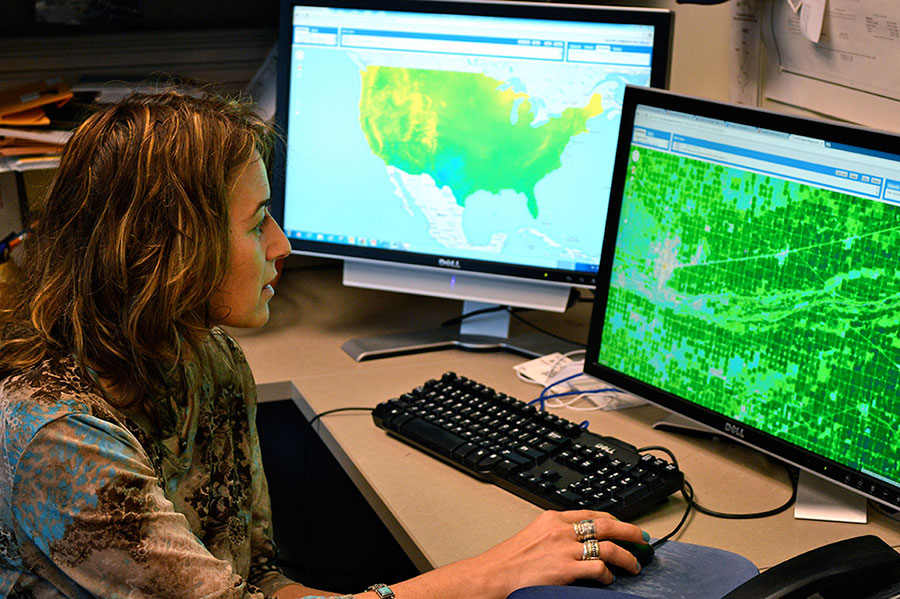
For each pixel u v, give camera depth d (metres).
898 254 0.99
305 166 1.52
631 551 0.96
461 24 1.43
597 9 1.38
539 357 1.50
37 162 1.53
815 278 1.06
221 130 0.88
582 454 1.14
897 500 1.00
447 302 1.76
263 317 0.96
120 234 0.84
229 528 1.05
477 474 1.12
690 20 1.61
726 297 1.15
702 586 0.91
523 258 1.48
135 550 0.80
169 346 0.88
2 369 0.86
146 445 0.90
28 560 0.83
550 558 0.92
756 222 1.11
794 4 1.36
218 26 1.89
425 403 1.27
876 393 1.02
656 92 1.19
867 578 0.81
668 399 1.23
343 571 1.87
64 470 0.80
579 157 1.43
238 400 1.10
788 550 0.99
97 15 1.79
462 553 0.97
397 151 1.49
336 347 1.53
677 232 1.20
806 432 1.09
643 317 1.25
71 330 0.88
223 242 0.87
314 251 1.55
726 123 1.12
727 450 1.23
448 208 1.49
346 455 1.19
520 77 1.42
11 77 1.76
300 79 1.50
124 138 0.85
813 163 1.05
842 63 1.30
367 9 1.45
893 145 0.98
